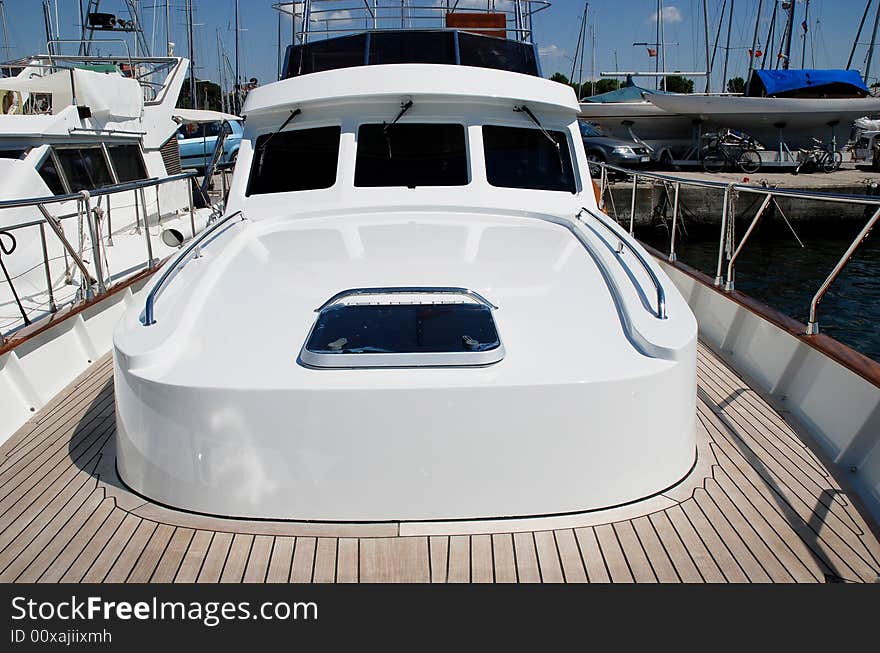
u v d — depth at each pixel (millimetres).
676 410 2371
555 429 2168
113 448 2879
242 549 2123
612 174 18391
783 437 3080
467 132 3877
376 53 4684
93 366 4133
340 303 2525
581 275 2898
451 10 5395
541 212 3623
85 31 10438
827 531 2357
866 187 16734
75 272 5422
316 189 3854
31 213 5359
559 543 2152
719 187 4613
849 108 19047
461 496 2172
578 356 2316
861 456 2803
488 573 2059
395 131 3877
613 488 2262
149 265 5770
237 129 17016
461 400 2117
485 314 2449
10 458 2855
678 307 2619
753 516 2393
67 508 2414
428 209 3654
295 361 2260
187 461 2213
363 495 2158
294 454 2141
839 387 3092
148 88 8906
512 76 3912
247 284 2814
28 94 7027
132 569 2088
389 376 2152
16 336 3707
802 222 16969
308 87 3844
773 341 3752
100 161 6605
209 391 2141
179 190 8172
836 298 11727
